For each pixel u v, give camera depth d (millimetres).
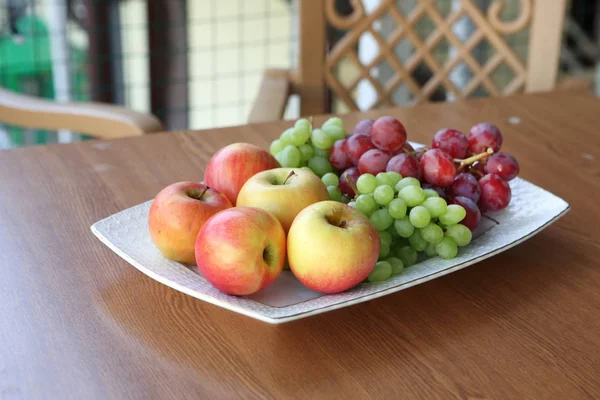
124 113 1379
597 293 973
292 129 1087
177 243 954
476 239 1017
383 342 898
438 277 989
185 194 969
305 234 908
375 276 935
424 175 1011
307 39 1574
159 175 1185
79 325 910
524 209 1068
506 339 904
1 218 1072
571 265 1018
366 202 972
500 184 1024
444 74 1690
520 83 1626
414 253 984
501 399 835
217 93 2525
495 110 1429
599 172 1225
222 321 921
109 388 840
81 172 1186
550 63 1586
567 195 1162
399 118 1386
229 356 878
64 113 1385
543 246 1051
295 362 872
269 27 2523
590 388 848
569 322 929
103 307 935
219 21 2404
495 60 1644
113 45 2213
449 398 835
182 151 1254
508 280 990
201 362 870
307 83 1597
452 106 1441
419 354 884
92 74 2215
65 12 2104
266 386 846
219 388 843
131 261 956
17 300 938
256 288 915
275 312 873
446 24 1657
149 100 2342
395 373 861
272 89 1531
